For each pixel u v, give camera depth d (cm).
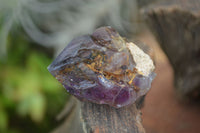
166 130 31
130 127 22
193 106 33
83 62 22
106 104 23
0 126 51
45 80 53
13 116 53
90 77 22
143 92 22
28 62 55
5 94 52
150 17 33
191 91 33
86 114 22
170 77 34
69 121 28
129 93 22
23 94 52
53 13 62
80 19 60
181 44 32
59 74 22
